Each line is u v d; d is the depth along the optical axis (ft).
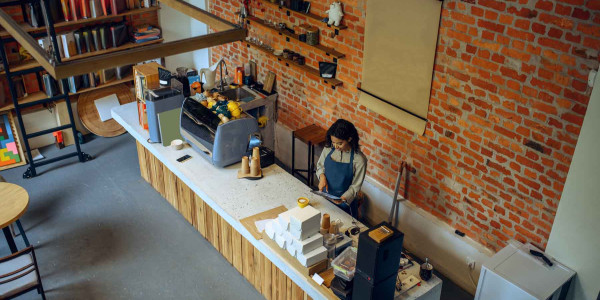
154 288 15.55
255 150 15.48
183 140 17.79
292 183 15.42
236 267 16.21
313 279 11.78
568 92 11.59
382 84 16.12
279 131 21.72
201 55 25.66
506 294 12.28
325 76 18.03
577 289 12.57
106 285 15.64
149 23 24.73
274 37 20.44
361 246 10.02
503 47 12.55
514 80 12.59
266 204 14.43
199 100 16.81
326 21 17.16
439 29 13.87
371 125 17.31
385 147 17.07
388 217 17.60
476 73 13.38
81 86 23.11
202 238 17.65
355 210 15.46
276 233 12.73
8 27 11.83
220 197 14.71
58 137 22.59
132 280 15.84
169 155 16.96
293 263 12.23
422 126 15.29
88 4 21.53
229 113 15.89
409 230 16.96
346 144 14.25
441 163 15.28
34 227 18.07
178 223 18.34
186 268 16.34
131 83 25.11
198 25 25.27
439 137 15.03
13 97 19.51
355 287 10.59
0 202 15.29
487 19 12.66
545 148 12.44
